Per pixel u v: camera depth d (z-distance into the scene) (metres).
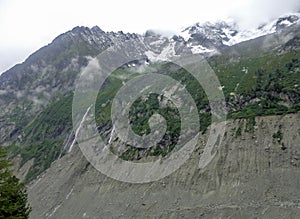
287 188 153.50
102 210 176.62
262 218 137.00
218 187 163.12
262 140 179.88
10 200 34.47
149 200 168.88
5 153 35.34
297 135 177.25
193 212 150.50
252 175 164.00
